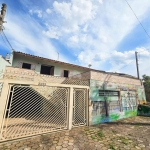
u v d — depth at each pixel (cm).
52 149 360
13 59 977
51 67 1235
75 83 737
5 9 620
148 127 616
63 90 614
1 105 403
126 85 943
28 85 500
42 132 485
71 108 580
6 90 420
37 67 1079
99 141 424
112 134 500
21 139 426
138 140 438
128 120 786
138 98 1050
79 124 609
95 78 720
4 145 378
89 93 665
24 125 559
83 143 406
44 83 513
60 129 532
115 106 803
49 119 587
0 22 585
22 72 760
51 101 611
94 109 673
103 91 751
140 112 991
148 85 1630
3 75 659
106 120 719
